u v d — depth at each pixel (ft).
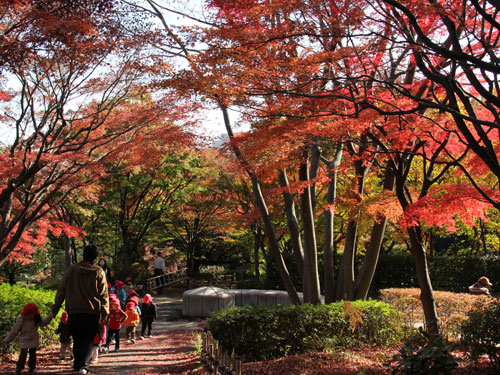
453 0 19.48
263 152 29.53
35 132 34.01
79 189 44.91
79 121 40.37
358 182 34.68
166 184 77.92
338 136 26.20
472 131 26.02
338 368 25.67
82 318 19.77
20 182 33.42
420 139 25.40
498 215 68.49
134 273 97.25
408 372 17.48
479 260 67.21
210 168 69.21
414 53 20.97
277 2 20.75
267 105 25.59
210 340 26.40
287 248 87.15
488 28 23.89
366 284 36.91
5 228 37.27
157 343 40.88
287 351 32.04
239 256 112.47
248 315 32.12
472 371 21.35
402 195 28.02
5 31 24.89
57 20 23.59
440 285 69.05
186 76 22.76
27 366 28.35
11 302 32.94
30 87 36.04
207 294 58.85
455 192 24.21
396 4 17.13
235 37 20.58
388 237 73.26
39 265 98.43
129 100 39.70
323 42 22.71
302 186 32.50
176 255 103.19
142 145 38.86
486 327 21.09
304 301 39.04
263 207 40.09
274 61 21.52
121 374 27.37
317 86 25.04
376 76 26.61
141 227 86.69
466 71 19.15
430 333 25.29
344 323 32.48
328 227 39.60
